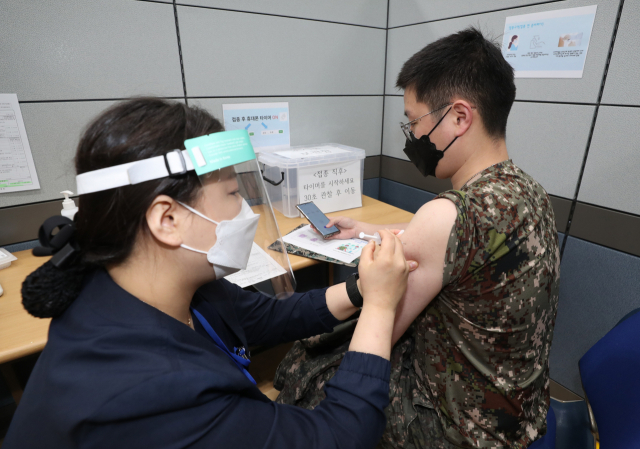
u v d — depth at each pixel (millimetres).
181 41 1305
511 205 599
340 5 1604
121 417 349
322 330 771
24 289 405
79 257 434
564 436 869
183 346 428
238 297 761
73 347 385
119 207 415
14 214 1175
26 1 1040
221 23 1360
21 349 724
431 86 734
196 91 1389
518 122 1349
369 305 562
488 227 573
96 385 358
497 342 637
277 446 418
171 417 374
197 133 452
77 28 1126
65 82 1151
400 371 786
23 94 1102
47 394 377
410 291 635
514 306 609
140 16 1211
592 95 1133
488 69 679
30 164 1162
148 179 412
